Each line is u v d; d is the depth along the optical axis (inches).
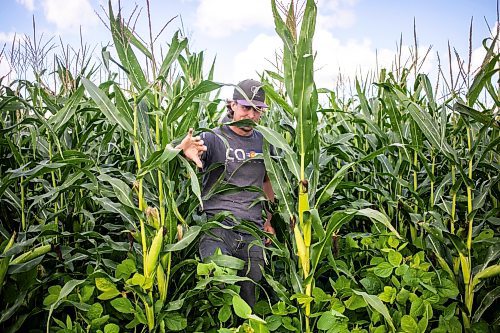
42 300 117.0
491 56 120.6
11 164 138.9
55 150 134.3
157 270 102.7
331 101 169.6
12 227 134.3
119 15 102.7
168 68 106.9
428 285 111.7
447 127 159.0
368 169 155.6
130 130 102.0
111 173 128.3
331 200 151.3
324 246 105.0
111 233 127.0
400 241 122.6
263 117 151.9
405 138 145.3
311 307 111.5
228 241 122.8
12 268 102.9
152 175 105.0
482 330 111.6
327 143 157.3
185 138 101.5
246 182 127.2
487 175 136.5
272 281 111.3
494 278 125.0
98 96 100.3
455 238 114.4
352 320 118.3
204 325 112.5
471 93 118.3
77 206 124.3
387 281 119.7
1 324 105.7
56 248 112.7
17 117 139.9
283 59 107.9
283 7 103.8
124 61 105.1
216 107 178.1
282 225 128.4
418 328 105.3
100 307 101.7
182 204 113.6
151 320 101.3
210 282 111.4
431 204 127.4
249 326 100.1
